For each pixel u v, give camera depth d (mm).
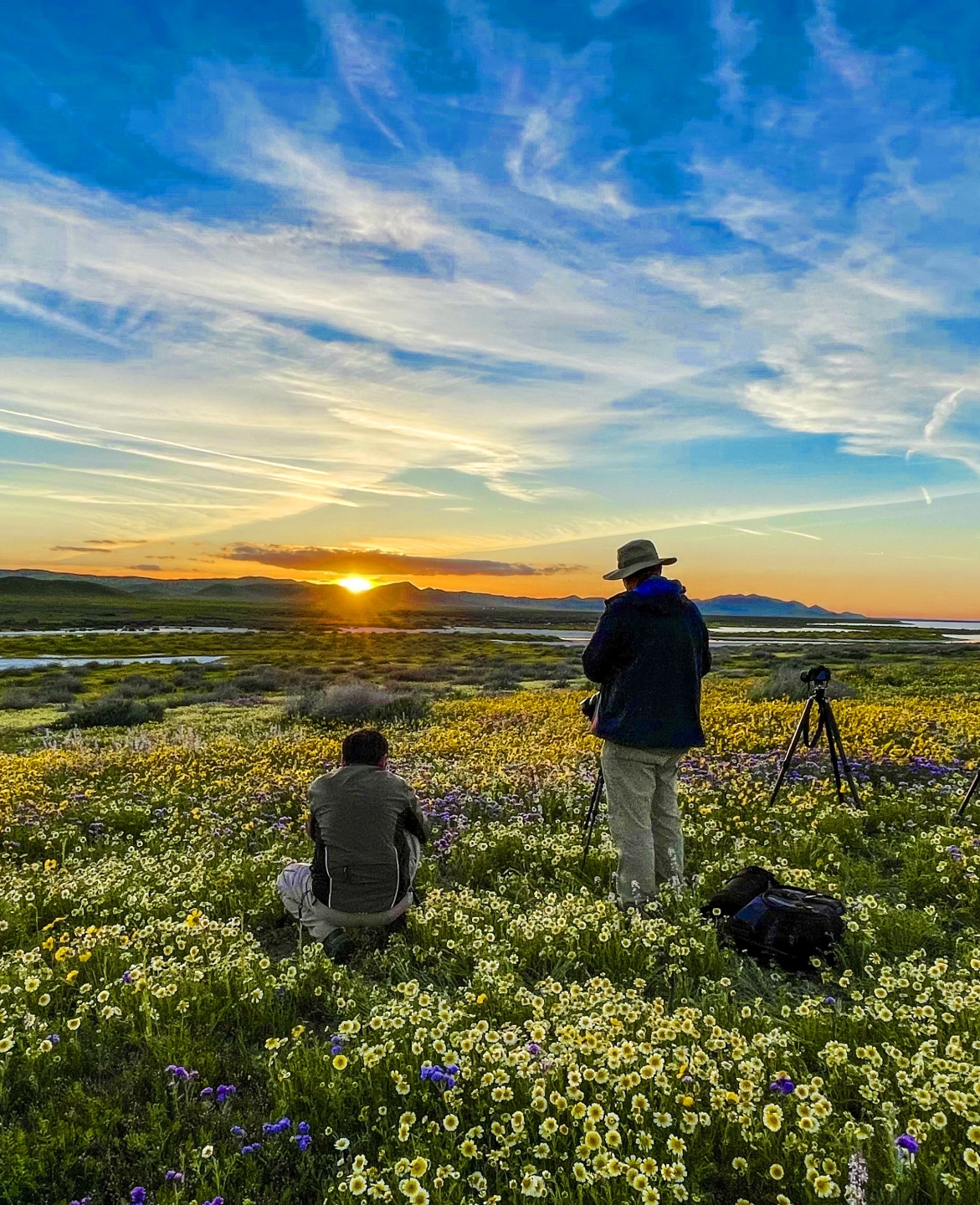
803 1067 3748
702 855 7664
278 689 40656
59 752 17844
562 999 4227
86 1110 3613
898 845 7781
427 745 16266
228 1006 4652
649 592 6285
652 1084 3441
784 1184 3018
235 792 11742
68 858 8656
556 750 14445
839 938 5293
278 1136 3432
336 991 4824
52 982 5016
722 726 16734
